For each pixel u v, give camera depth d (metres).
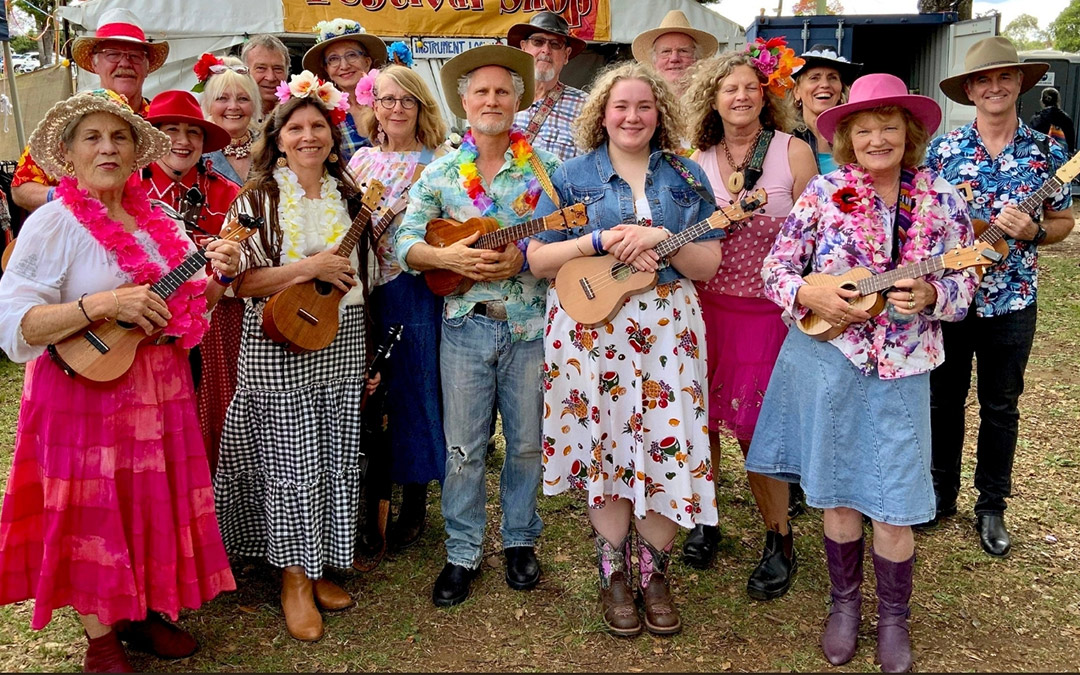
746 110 3.15
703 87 3.27
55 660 2.88
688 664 2.88
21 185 3.63
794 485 4.05
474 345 3.17
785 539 3.33
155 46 4.04
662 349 2.90
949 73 11.31
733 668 2.86
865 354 2.70
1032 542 3.73
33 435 2.55
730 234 3.21
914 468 2.68
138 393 2.56
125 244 2.50
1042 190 3.34
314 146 2.98
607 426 2.96
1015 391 3.63
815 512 4.07
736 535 3.84
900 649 2.83
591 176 2.99
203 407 3.29
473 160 3.13
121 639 2.92
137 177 2.71
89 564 2.55
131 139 2.53
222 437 3.10
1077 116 14.88
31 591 2.61
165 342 2.64
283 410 2.99
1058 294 8.70
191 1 8.98
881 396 2.71
